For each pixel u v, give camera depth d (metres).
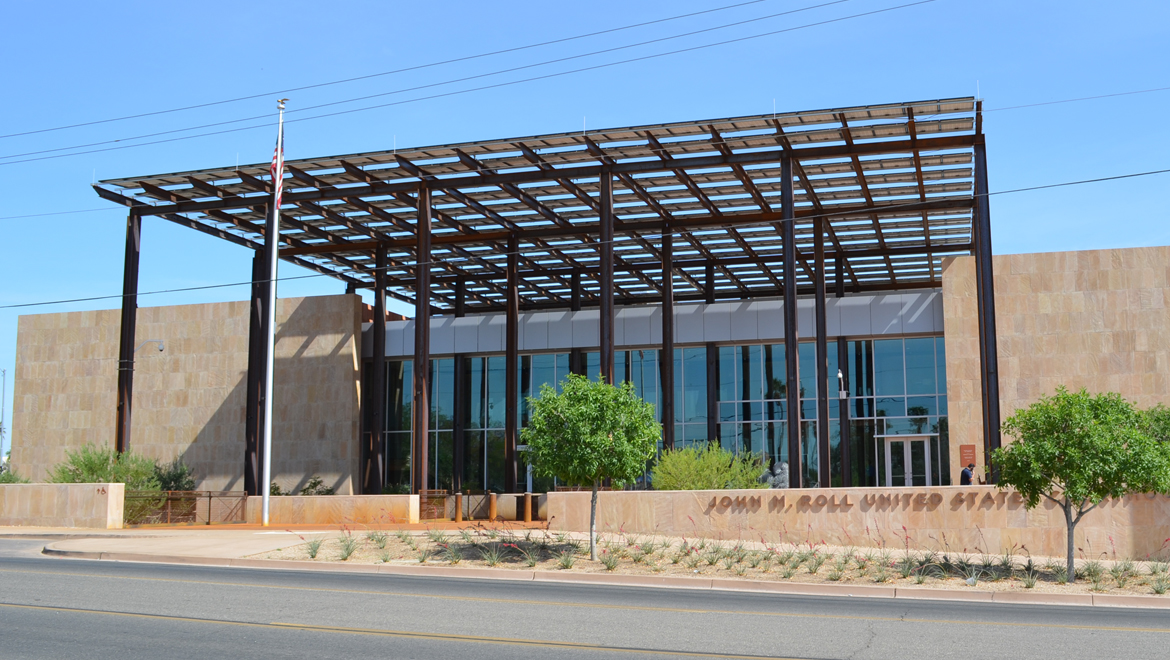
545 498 32.09
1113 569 18.70
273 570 18.25
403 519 30.23
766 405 39.75
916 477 37.44
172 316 47.69
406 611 12.40
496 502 32.28
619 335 41.56
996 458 18.73
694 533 23.59
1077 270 35.41
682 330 40.75
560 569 18.72
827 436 32.59
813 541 22.77
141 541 23.30
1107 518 21.45
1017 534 21.75
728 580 17.22
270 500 31.69
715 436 39.94
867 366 38.72
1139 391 34.12
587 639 10.37
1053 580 17.78
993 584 17.12
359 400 44.31
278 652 9.44
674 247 43.19
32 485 29.73
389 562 19.52
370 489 41.06
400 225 39.44
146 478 33.59
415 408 33.78
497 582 16.78
